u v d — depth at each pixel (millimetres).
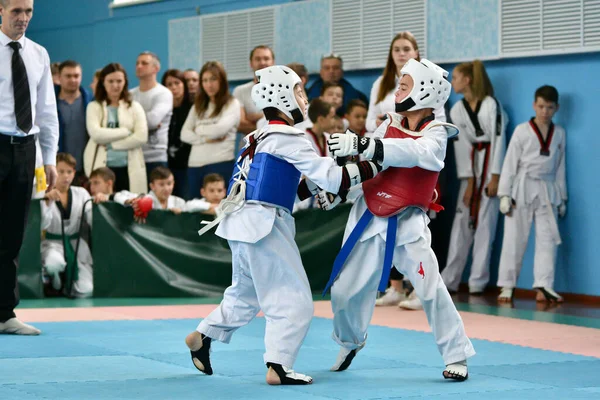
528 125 10867
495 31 11602
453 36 12023
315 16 13383
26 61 7016
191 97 12305
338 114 11719
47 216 10281
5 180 7059
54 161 7500
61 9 17156
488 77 11516
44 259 10375
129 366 5668
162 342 6801
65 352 6250
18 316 8586
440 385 5105
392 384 5129
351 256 5453
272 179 5168
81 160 11562
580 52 10891
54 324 7961
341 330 5539
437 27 12172
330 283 5477
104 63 16422
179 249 10602
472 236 11656
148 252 10484
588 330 7984
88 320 8336
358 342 5586
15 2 6793
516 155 10867
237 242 5180
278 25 13828
